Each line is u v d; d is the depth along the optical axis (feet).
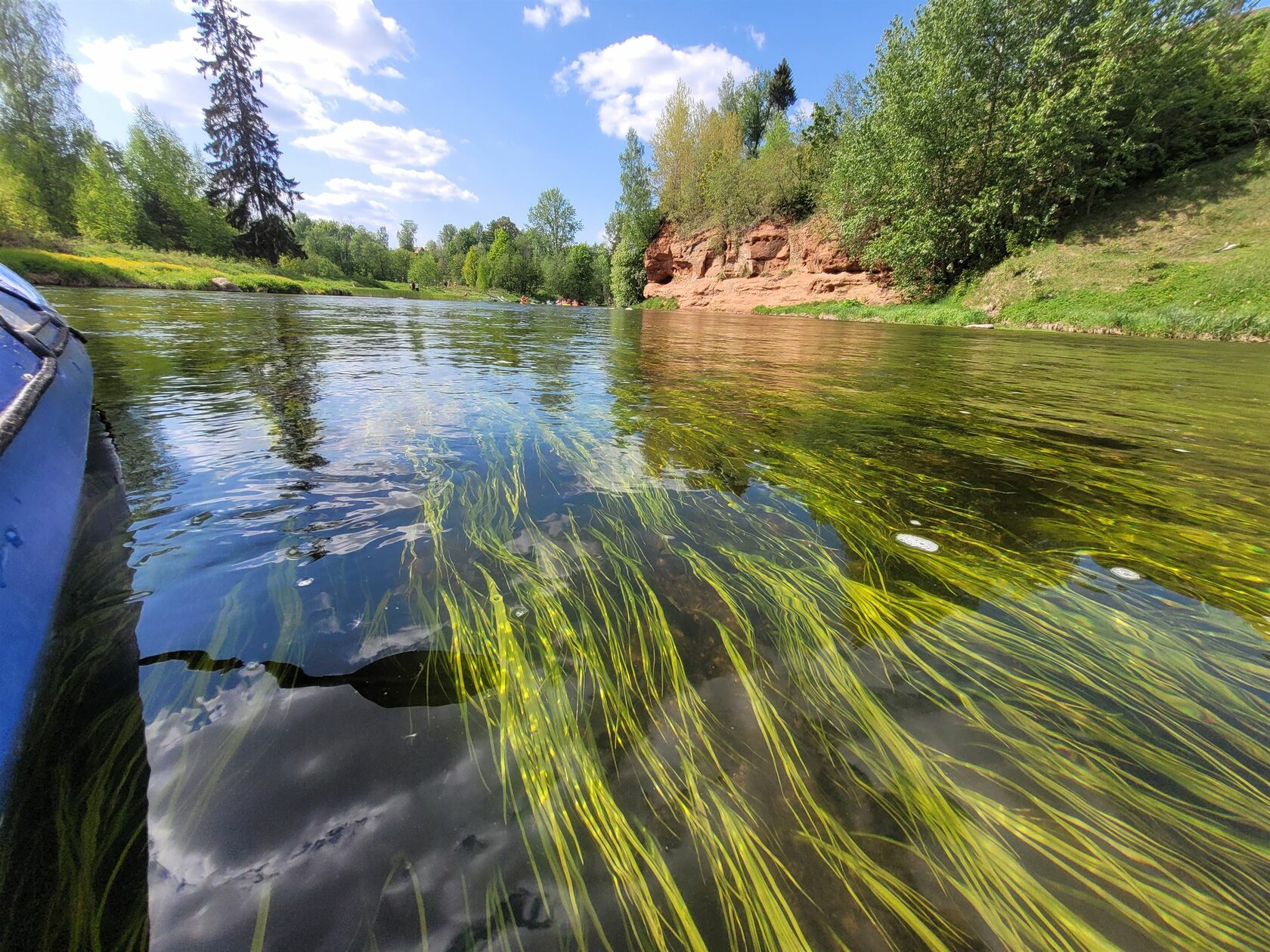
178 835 2.77
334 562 5.61
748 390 16.78
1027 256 53.93
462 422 11.50
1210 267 41.47
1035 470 9.53
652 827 3.02
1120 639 4.82
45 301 12.62
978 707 3.98
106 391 12.67
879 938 2.54
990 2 50.98
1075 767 3.48
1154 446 11.20
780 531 6.88
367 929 2.44
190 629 4.38
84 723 3.38
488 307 102.27
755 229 91.20
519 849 2.85
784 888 2.74
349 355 21.76
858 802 3.21
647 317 72.23
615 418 12.51
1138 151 52.31
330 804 3.01
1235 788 3.34
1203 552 6.52
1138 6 46.68
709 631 4.80
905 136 58.70
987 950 2.51
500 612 4.93
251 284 89.97
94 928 2.39
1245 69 51.57
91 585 4.93
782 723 3.79
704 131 109.09
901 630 4.88
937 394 16.72
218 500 6.96
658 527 6.86
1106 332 42.75
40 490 5.15
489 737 3.55
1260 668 4.49
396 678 4.01
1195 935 2.59
